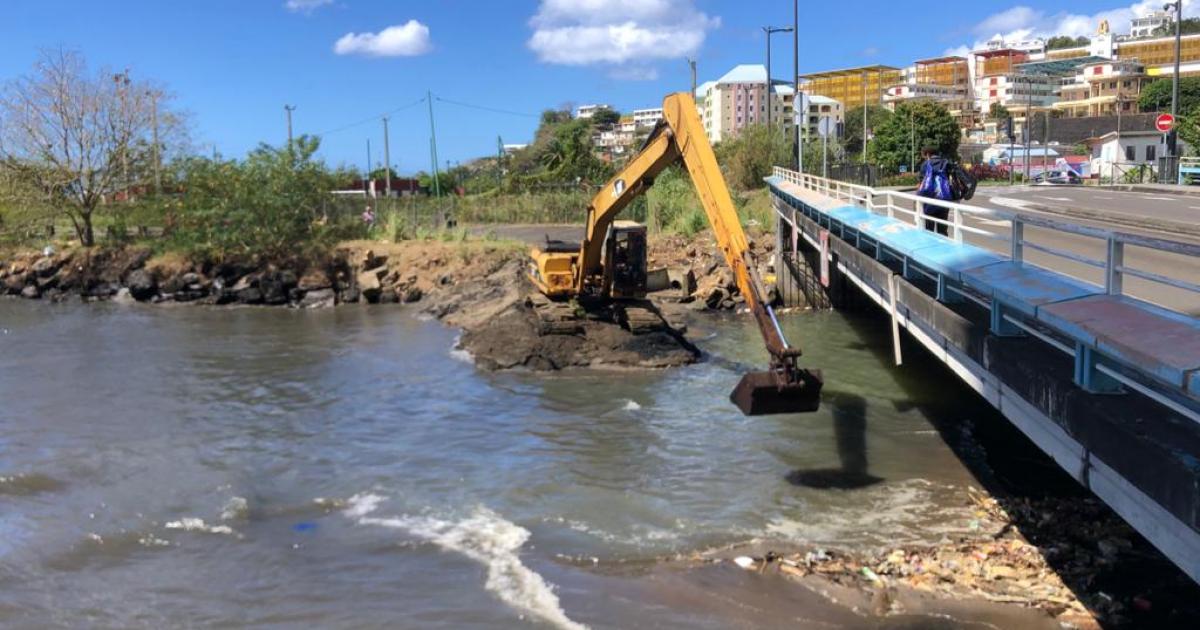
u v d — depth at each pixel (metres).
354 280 32.88
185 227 35.47
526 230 47.38
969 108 171.88
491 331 21.84
